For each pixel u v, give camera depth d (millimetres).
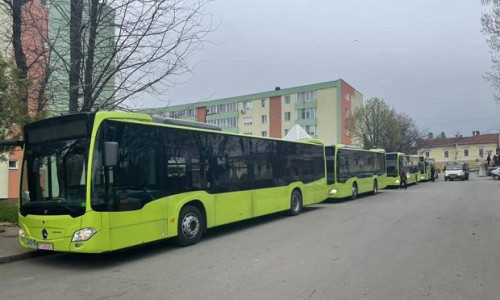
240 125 78750
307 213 16141
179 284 6586
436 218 13992
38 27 12586
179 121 10516
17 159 27609
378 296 5742
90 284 6793
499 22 16422
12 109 10492
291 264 7684
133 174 8555
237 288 6234
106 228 7848
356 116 57500
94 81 12844
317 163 17547
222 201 11227
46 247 7984
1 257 8469
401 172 32094
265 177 13445
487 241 9734
